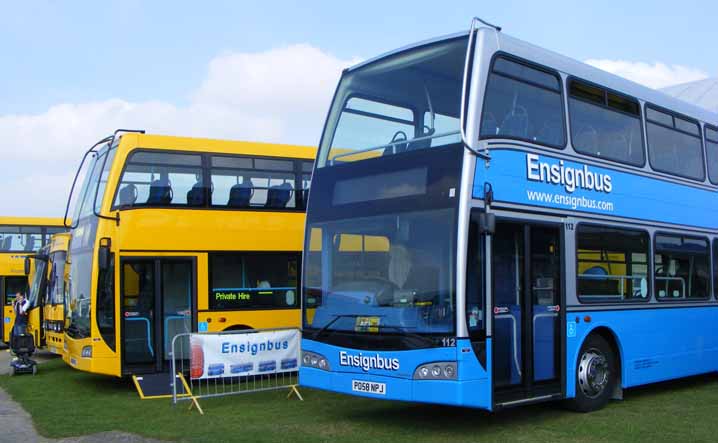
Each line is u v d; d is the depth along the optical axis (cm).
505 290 961
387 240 962
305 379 1023
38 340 2119
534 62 1048
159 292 1459
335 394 1330
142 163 1492
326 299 1012
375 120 1035
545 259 1030
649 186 1245
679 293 1292
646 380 1200
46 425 1052
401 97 1013
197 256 1500
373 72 1068
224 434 972
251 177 1600
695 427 986
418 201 943
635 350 1180
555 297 1044
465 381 873
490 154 945
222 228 1538
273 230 1600
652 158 1262
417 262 925
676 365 1267
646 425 1001
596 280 1112
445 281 895
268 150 1638
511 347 959
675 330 1270
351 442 916
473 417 1080
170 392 1345
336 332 986
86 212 1554
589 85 1150
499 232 960
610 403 1192
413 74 1013
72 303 1529
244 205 1578
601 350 1128
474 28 980
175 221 1490
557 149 1062
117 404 1250
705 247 1373
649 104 1278
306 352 1025
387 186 984
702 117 1420
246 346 1237
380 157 1005
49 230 2645
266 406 1205
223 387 1315
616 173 1173
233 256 1541
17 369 1702
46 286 2009
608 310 1130
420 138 968
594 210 1117
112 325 1409
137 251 1441
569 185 1073
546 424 1016
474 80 945
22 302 1756
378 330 938
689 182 1348
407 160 971
